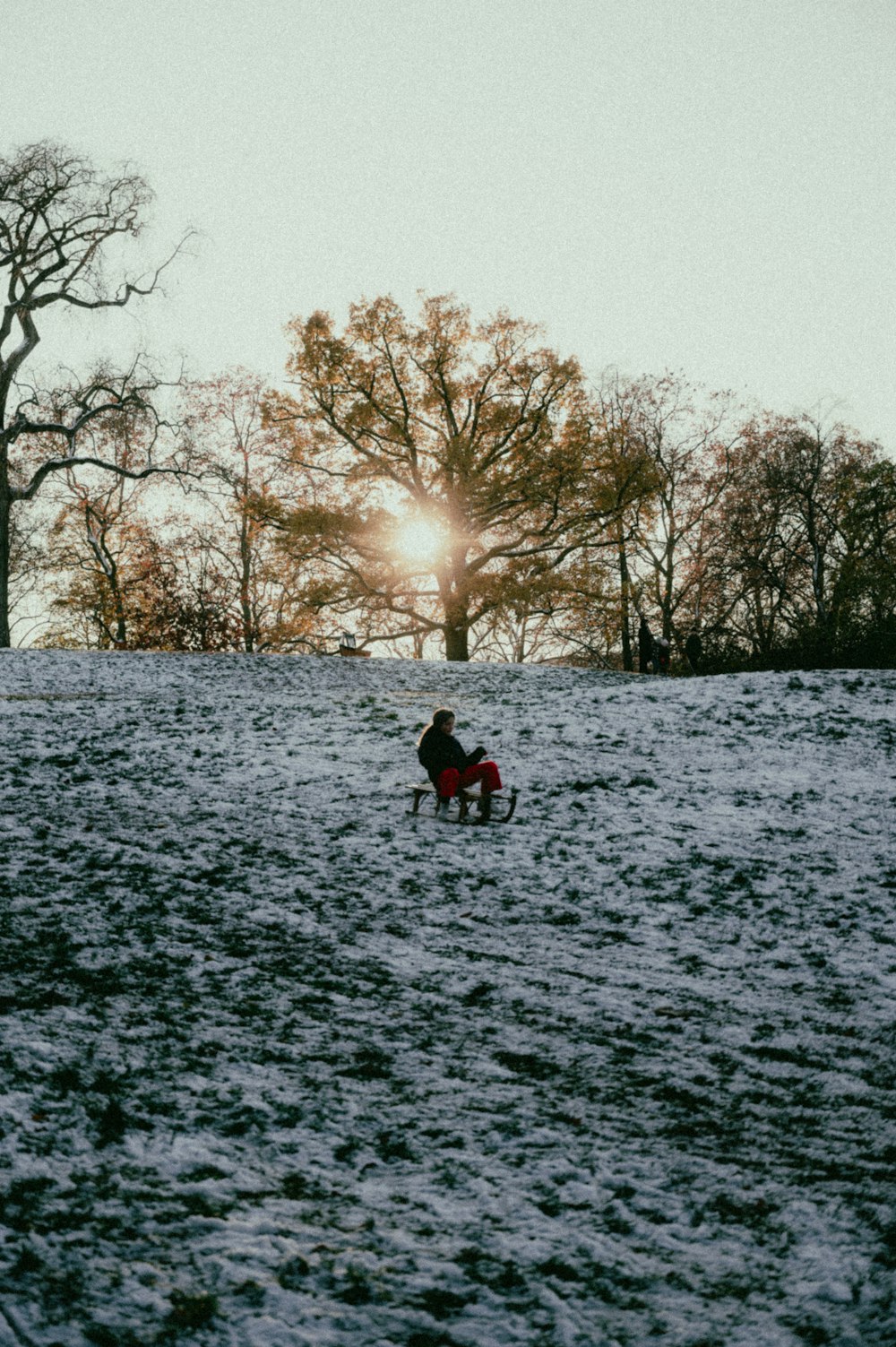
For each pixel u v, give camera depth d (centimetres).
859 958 750
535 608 3706
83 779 1241
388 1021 597
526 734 1501
